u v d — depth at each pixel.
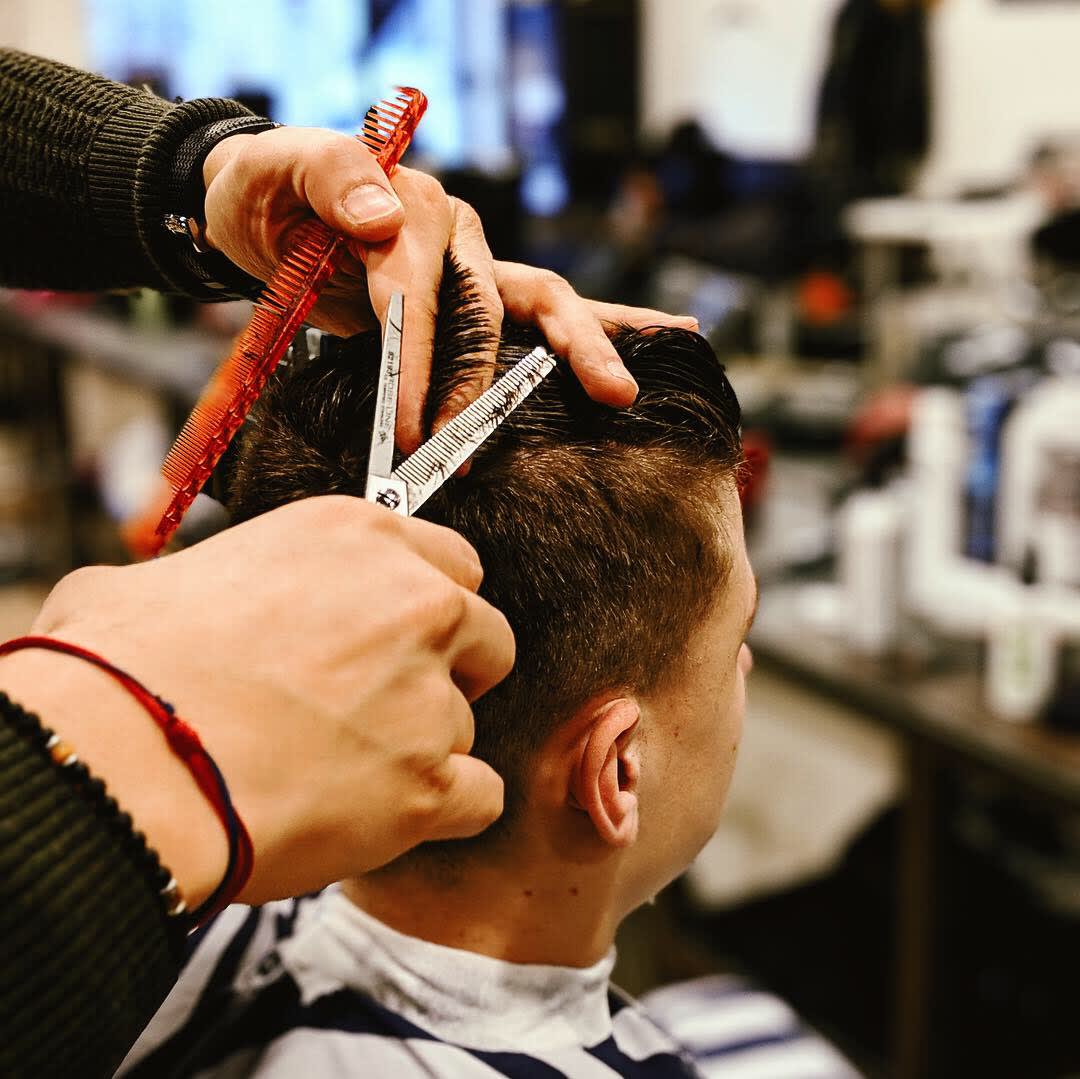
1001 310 2.47
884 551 1.61
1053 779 1.32
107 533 3.83
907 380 2.48
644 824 0.73
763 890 1.97
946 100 4.11
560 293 0.67
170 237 0.78
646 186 3.56
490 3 3.57
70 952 0.40
